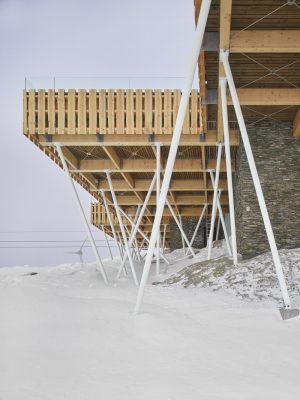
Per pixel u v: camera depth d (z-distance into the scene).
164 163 21.50
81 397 4.56
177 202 31.75
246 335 7.23
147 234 58.09
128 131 16.75
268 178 16.31
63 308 8.38
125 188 26.20
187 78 8.96
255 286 12.14
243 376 5.29
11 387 4.75
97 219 43.03
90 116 16.80
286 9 10.31
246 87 14.35
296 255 13.55
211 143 17.42
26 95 16.84
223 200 29.94
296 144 16.48
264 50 11.10
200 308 9.97
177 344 6.68
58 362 5.64
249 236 16.03
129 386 4.91
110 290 13.23
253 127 16.69
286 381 5.09
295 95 14.23
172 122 16.80
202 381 5.10
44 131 16.70
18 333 6.72
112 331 7.23
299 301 10.82
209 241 18.53
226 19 9.66
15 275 23.50
